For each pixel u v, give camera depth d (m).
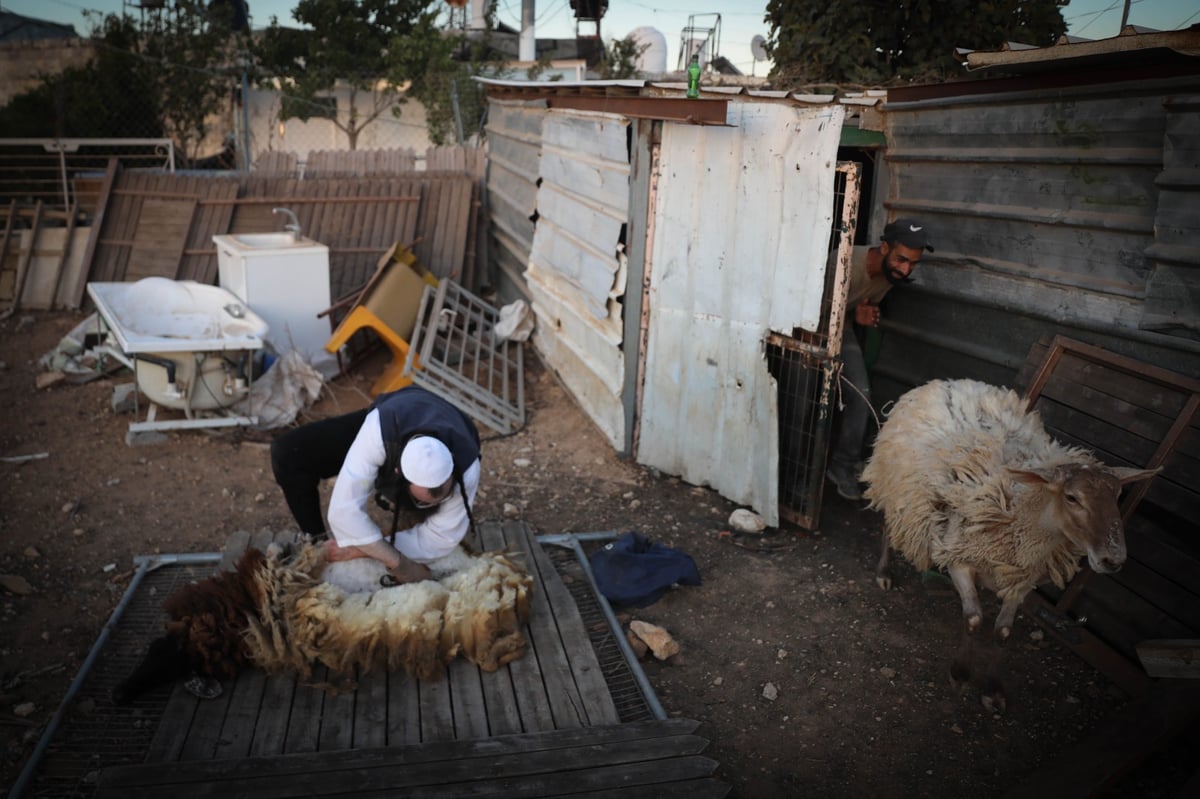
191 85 15.59
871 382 6.05
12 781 3.10
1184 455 3.74
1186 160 3.76
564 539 4.81
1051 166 4.52
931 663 4.00
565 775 3.09
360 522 3.44
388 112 18.02
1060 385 4.38
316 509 3.96
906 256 4.91
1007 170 4.82
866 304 5.20
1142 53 3.75
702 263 5.23
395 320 6.97
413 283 7.27
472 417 6.52
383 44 16.75
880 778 3.34
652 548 4.69
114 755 3.14
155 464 5.73
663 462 5.83
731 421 5.29
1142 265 4.11
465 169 10.05
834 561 4.86
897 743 3.51
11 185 12.23
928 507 3.74
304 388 6.59
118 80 15.37
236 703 3.37
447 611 3.62
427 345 6.80
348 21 16.00
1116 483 3.14
